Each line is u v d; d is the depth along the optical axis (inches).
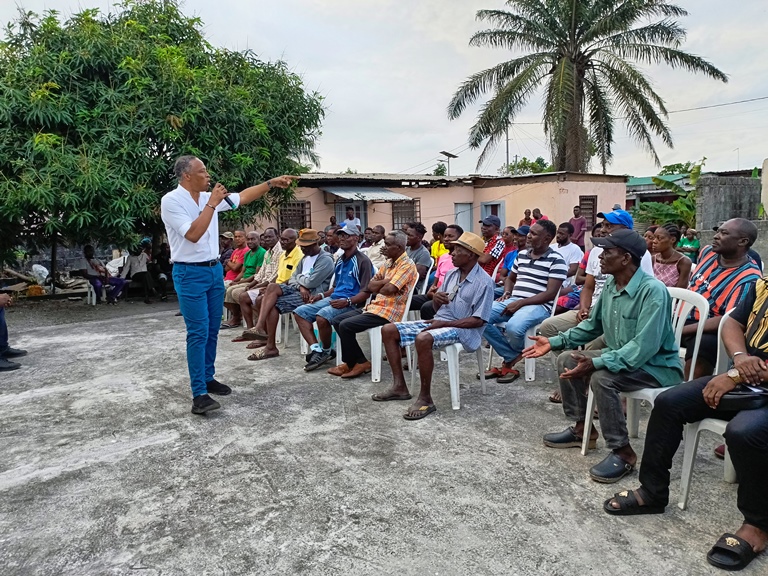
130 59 347.9
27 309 373.4
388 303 183.3
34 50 340.2
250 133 396.2
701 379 99.3
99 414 159.3
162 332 286.2
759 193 507.5
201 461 126.0
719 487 109.9
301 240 226.5
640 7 619.5
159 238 456.4
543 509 102.6
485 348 234.1
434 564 86.9
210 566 87.7
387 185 672.4
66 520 102.4
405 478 115.6
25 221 358.3
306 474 118.3
